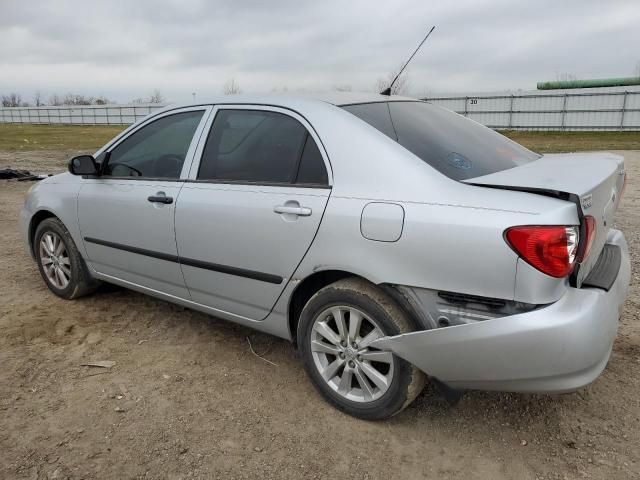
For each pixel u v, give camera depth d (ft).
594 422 9.27
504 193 7.70
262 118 10.42
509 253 7.26
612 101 116.57
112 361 11.35
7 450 8.50
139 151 12.44
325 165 9.17
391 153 8.63
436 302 8.02
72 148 80.69
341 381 9.47
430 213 7.86
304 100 10.09
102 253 13.12
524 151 11.14
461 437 8.98
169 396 10.09
